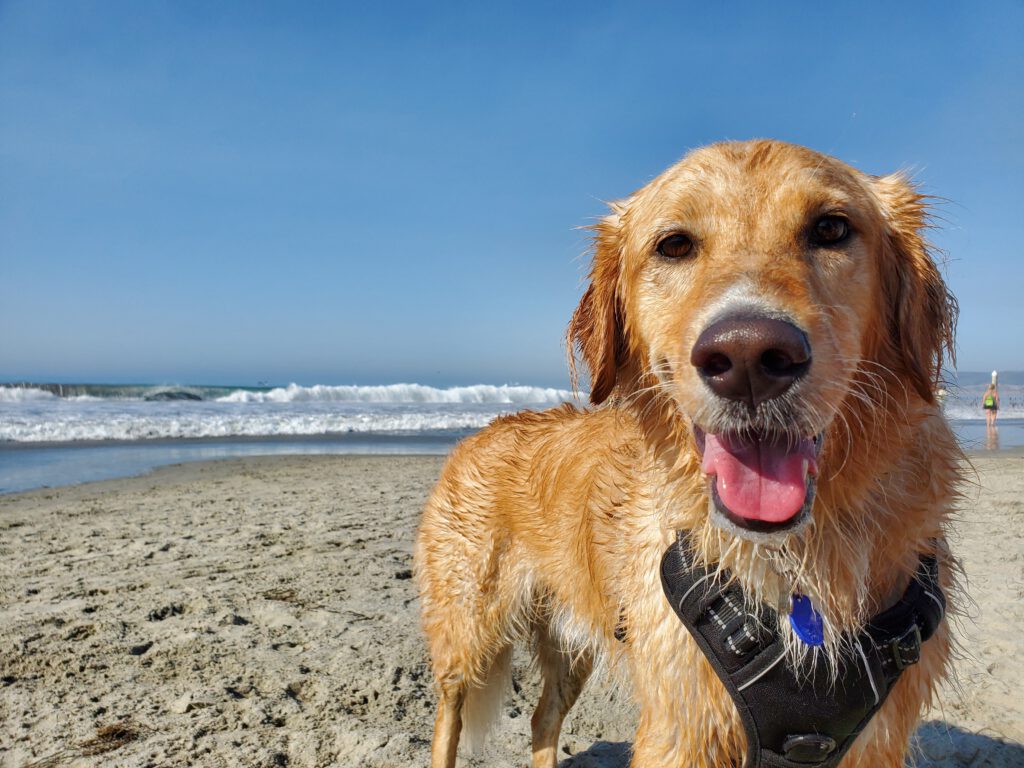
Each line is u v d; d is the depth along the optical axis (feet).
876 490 1.13
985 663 2.14
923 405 1.21
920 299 1.24
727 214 1.18
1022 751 1.72
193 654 2.28
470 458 1.98
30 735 1.81
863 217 1.18
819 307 1.02
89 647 2.33
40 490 5.59
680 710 1.21
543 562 1.76
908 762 1.68
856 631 1.10
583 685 1.82
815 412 0.98
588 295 1.55
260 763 1.70
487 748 1.89
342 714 1.94
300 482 5.96
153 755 1.72
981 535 3.66
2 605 2.73
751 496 1.03
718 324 0.97
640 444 1.39
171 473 6.59
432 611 1.94
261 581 3.04
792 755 1.14
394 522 4.24
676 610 1.18
